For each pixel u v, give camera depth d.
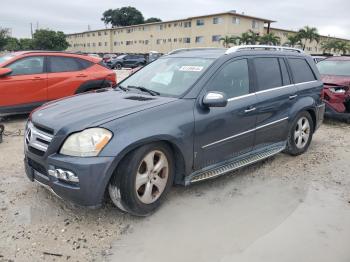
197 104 3.83
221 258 2.92
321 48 67.31
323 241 3.19
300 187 4.39
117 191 3.29
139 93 4.18
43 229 3.28
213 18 54.75
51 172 3.22
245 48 4.65
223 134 4.09
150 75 4.62
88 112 3.44
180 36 60.91
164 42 64.81
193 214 3.63
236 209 3.76
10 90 7.48
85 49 88.06
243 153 4.48
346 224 3.50
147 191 3.47
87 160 3.07
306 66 5.71
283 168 5.04
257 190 4.26
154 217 3.55
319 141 6.70
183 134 3.61
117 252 2.97
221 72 4.19
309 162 5.34
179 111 3.66
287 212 3.72
